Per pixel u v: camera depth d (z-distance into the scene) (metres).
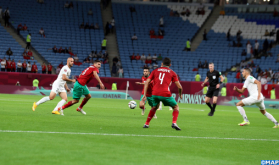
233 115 56.66
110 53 134.50
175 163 16.89
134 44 138.38
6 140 20.06
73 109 50.44
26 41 126.56
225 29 148.75
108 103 74.56
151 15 154.00
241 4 157.00
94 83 111.25
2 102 57.72
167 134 26.97
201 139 25.42
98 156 17.36
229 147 22.67
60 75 38.91
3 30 126.81
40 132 23.95
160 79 29.56
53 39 131.00
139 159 17.27
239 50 138.38
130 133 26.27
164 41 142.25
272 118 37.56
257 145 24.16
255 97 37.53
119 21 148.50
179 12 158.25
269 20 150.88
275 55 135.12
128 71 124.75
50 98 39.03
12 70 108.12
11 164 14.80
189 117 47.44
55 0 148.50
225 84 108.69
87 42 134.75
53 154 17.17
